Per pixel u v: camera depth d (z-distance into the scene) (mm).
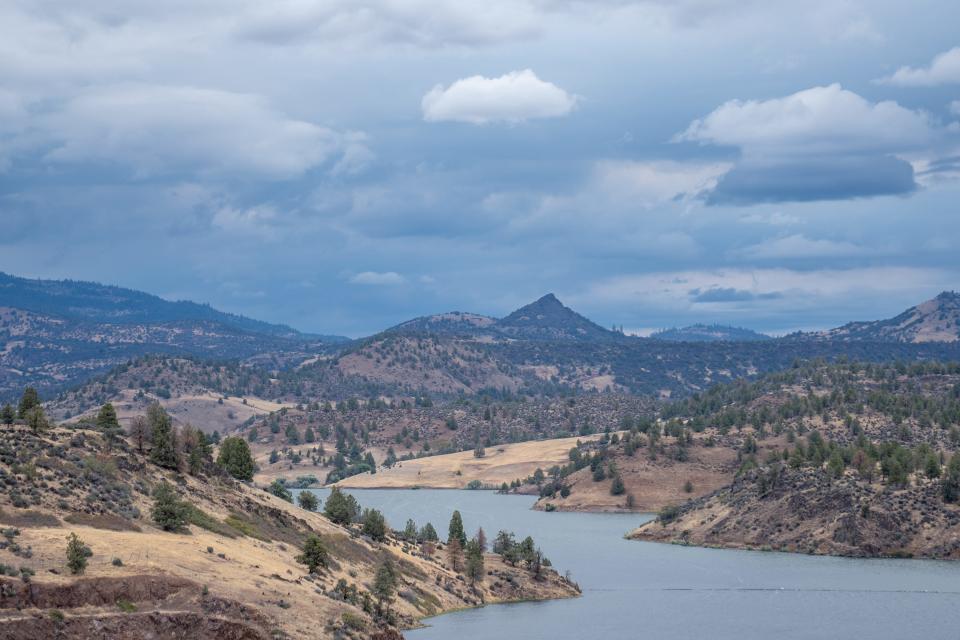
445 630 157125
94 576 112938
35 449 151875
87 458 156375
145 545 129000
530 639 156000
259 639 116438
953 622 174250
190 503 161125
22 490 134375
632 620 175250
